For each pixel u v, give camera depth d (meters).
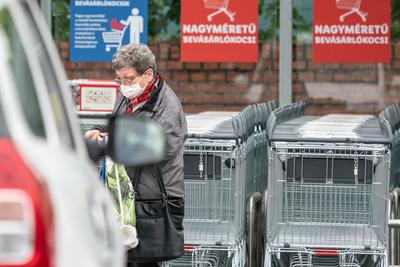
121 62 13.85
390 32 23.34
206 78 23.70
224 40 23.62
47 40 8.02
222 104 23.70
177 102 14.05
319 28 23.47
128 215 13.32
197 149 15.37
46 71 7.48
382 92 23.42
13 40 6.44
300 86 23.56
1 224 5.62
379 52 23.41
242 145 15.73
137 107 14.02
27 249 5.64
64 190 6.05
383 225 15.07
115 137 8.41
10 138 5.92
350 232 15.15
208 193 15.46
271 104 21.27
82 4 23.56
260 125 19.14
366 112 23.48
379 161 14.92
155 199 13.84
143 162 8.41
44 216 5.70
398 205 17.94
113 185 13.30
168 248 13.88
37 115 6.51
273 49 23.55
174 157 13.87
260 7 23.55
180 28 23.69
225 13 23.59
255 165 18.38
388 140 14.84
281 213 15.18
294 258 15.62
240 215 15.66
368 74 23.45
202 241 15.48
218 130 15.58
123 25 23.59
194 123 16.25
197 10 23.62
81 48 23.62
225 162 15.39
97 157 9.73
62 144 6.91
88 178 7.04
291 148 14.95
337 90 23.52
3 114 5.98
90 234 6.40
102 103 17.52
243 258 16.08
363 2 23.38
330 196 15.06
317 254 15.16
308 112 23.61
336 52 23.48
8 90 6.02
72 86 17.45
